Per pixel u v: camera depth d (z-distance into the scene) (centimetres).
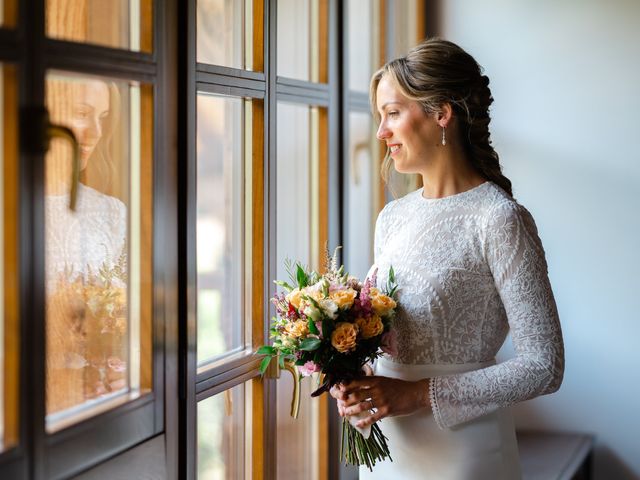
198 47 252
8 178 159
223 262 280
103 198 202
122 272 208
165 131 211
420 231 229
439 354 224
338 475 329
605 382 408
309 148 322
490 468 224
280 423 317
